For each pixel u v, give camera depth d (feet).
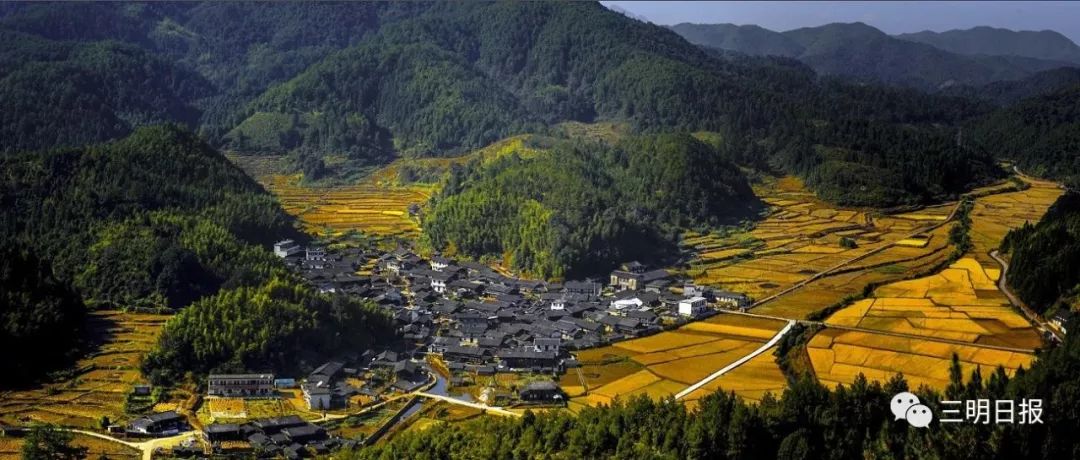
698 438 561.84
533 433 595.88
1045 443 570.46
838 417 591.37
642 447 567.59
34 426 631.56
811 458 574.15
